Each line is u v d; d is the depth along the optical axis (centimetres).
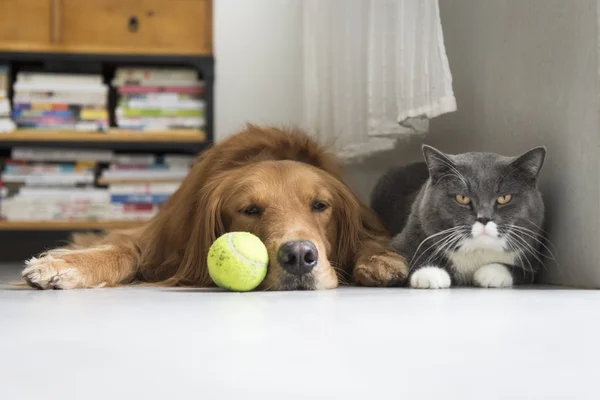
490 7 247
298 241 189
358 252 220
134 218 423
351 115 309
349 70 309
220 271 184
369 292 181
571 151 198
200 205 218
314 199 211
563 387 77
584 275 193
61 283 193
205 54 413
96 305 151
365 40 300
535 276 214
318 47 348
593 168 188
